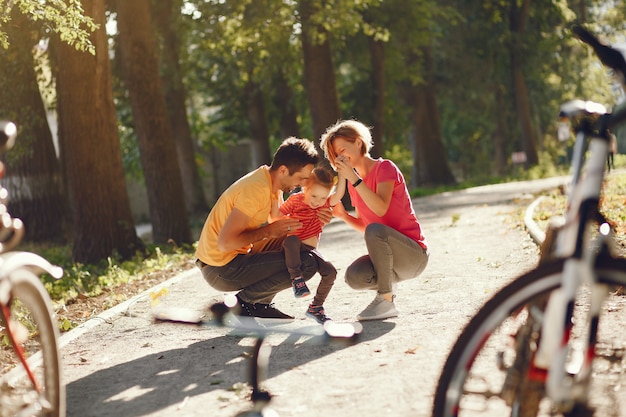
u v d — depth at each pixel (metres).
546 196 18.52
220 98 36.72
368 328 6.28
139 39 17.88
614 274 2.83
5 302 3.58
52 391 3.80
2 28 16.09
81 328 7.48
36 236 20.12
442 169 41.19
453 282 8.34
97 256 15.43
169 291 9.77
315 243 6.34
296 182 6.05
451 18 39.28
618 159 29.75
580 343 3.10
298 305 7.75
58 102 19.47
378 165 6.54
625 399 3.17
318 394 4.59
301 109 38.66
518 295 2.85
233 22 24.78
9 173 20.09
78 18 10.58
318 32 25.30
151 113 17.88
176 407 4.59
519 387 3.00
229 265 6.18
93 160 15.47
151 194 18.00
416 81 36.84
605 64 3.02
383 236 6.39
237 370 5.30
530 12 40.31
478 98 43.16
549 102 45.19
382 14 31.12
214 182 48.91
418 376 4.77
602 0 43.12
